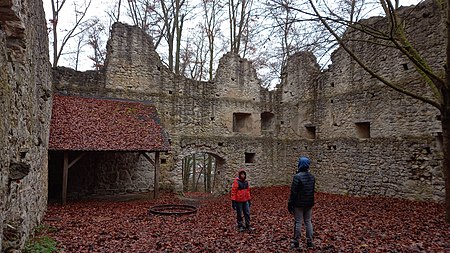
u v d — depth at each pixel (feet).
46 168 28.50
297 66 52.95
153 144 37.11
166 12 61.21
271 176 53.42
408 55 21.44
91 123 36.68
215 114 50.34
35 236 19.13
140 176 44.73
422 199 33.71
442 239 18.67
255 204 36.35
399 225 22.76
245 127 53.78
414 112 35.27
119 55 45.21
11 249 12.53
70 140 33.04
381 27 39.29
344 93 44.45
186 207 33.22
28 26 15.62
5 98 11.14
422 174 33.96
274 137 54.70
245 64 53.67
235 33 62.90
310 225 17.74
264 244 18.66
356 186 41.60
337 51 46.03
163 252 17.26
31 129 17.67
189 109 48.60
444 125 22.25
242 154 51.34
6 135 11.44
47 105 28.30
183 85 48.65
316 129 49.06
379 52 39.78
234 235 20.99
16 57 14.23
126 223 24.91
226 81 51.72
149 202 36.60
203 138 48.78
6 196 12.05
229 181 49.96
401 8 37.65
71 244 18.48
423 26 34.96
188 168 73.41
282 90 55.72
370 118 40.50
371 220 24.82
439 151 32.68
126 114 40.42
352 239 19.26
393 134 37.42
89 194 40.65
